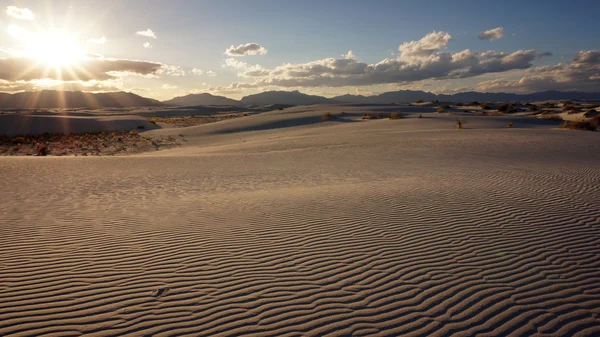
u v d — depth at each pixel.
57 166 16.25
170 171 15.27
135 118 63.88
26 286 4.84
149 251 6.11
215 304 4.42
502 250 5.92
